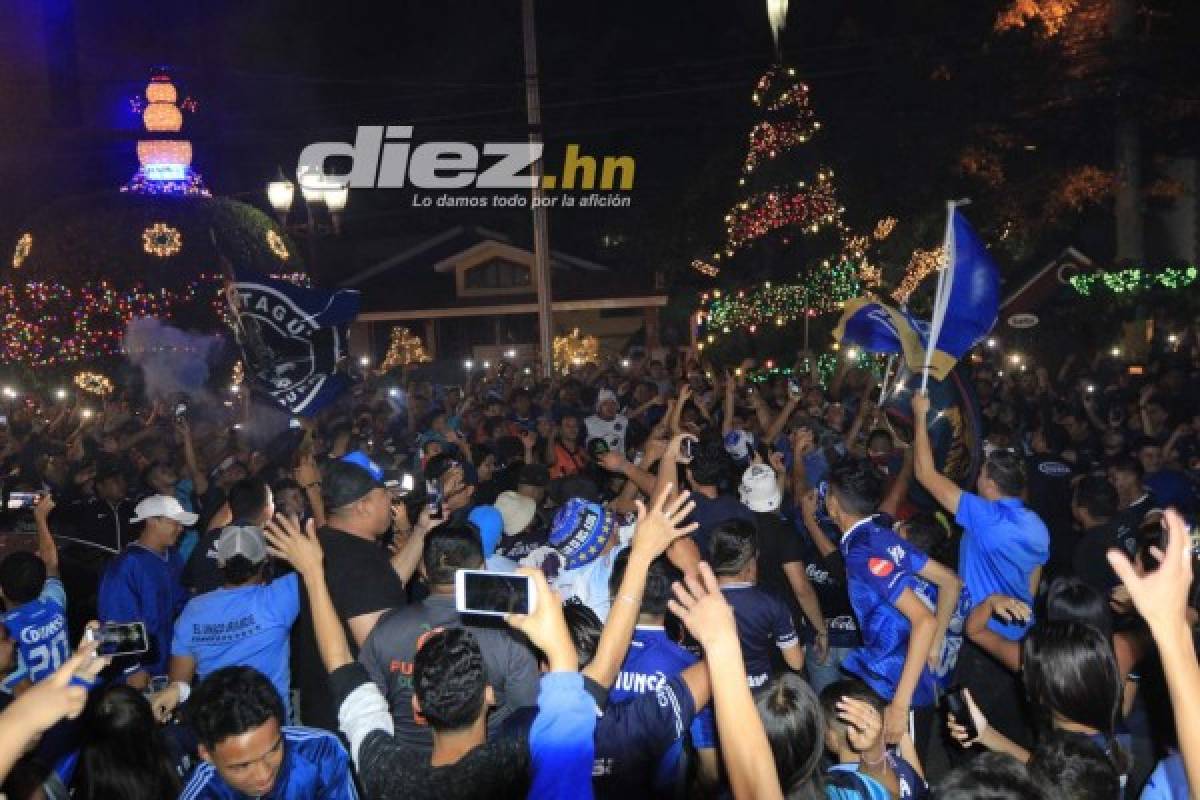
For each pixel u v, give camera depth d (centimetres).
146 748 415
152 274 2509
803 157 2841
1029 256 3234
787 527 721
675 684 396
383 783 356
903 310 801
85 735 415
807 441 884
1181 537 289
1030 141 3048
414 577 740
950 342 723
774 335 2744
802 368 1722
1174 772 376
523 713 384
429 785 346
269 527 424
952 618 632
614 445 1409
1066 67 2575
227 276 952
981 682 609
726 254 3083
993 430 1180
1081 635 406
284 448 1000
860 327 838
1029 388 1733
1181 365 1761
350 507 534
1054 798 310
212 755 376
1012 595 615
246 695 374
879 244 3108
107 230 2516
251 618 559
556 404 1622
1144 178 3253
